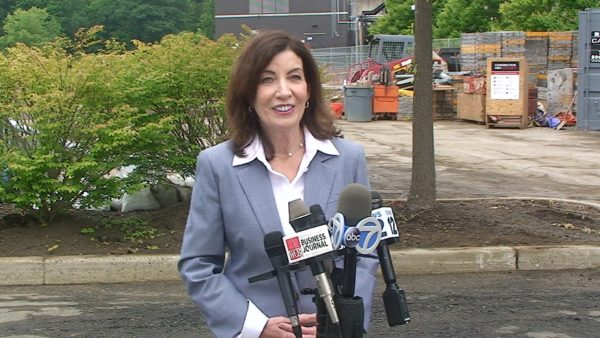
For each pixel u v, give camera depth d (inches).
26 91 319.9
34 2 2962.6
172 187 373.4
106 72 325.1
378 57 1269.7
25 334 237.5
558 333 236.4
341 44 2591.0
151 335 236.4
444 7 1788.9
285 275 98.6
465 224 341.1
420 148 357.4
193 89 348.2
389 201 379.9
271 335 106.0
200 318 252.7
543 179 508.4
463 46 1015.0
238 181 110.7
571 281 293.9
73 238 315.9
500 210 371.2
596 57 807.1
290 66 109.9
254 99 110.7
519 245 317.1
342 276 97.7
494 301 268.8
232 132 113.0
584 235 331.9
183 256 111.8
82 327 243.9
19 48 340.2
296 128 113.4
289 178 112.6
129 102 331.3
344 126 923.4
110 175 330.0
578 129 829.2
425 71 355.9
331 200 111.3
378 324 244.4
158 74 341.7
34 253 303.0
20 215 330.3
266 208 109.7
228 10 2593.5
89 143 320.2
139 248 311.6
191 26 3186.5
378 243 95.6
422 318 250.7
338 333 94.1
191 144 352.8
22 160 304.8
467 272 306.2
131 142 317.4
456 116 999.6
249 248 109.3
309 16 2591.0
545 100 957.2
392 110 1000.9
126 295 279.4
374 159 614.5
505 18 1327.5
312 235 94.8
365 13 2001.7
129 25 2970.0
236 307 107.1
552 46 984.3
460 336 233.5
